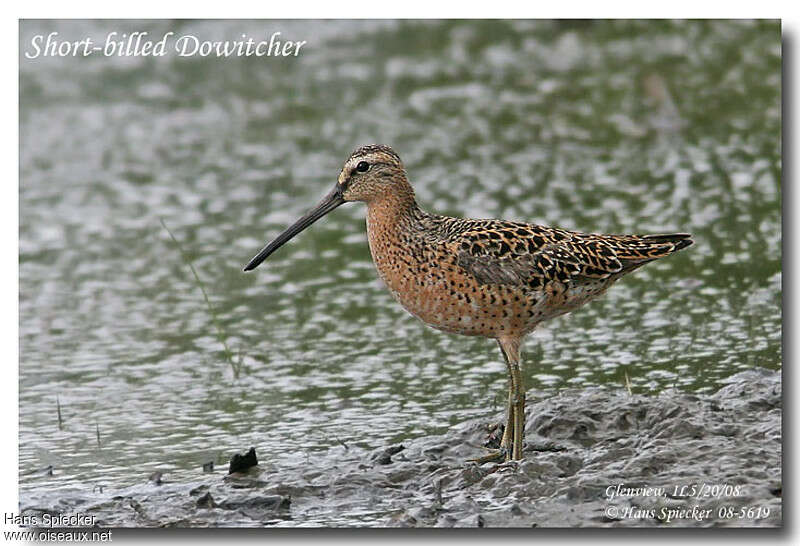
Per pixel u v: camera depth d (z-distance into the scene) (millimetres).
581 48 22609
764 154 18500
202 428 12258
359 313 15062
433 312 11531
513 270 11078
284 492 10453
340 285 15812
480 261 11102
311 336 14461
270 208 18016
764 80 20703
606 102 20688
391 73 22281
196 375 13586
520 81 21734
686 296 14781
